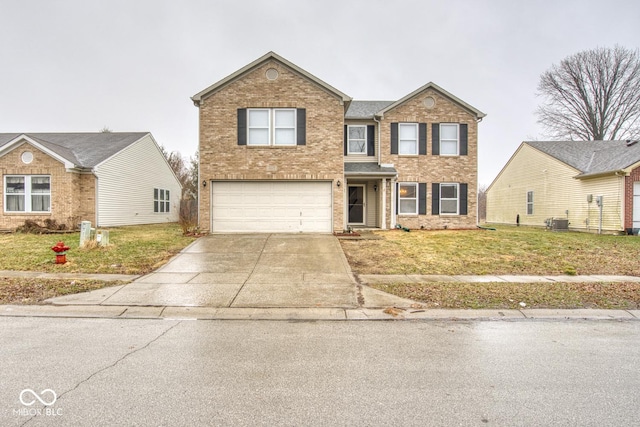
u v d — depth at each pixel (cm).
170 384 337
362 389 331
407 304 614
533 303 619
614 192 1683
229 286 715
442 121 1795
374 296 657
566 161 2023
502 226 2347
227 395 318
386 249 1116
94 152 1931
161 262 924
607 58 3209
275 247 1124
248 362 390
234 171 1405
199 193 1404
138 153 2197
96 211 1764
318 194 1427
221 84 1409
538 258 999
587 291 689
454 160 1797
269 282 749
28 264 869
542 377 359
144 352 414
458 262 945
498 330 503
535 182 2269
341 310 586
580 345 447
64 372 359
